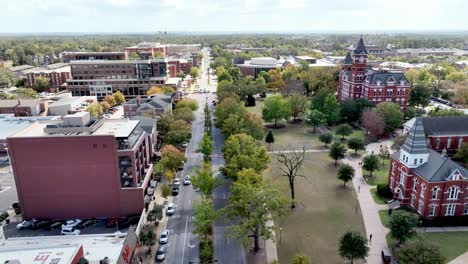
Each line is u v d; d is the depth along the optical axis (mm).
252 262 61781
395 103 139250
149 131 105750
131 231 64500
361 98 149250
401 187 79688
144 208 78750
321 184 91875
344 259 61531
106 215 79750
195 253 64938
